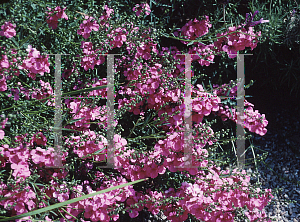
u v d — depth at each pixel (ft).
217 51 9.36
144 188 8.68
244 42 8.66
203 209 6.92
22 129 6.69
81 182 8.03
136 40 8.27
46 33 8.26
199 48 9.01
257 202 7.24
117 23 7.81
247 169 11.56
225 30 9.38
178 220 7.37
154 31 8.24
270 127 12.89
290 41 10.85
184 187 7.14
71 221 6.29
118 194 6.87
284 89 13.55
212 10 10.33
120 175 8.07
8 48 6.23
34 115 7.27
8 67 6.14
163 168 7.33
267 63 12.30
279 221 10.42
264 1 11.93
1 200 5.60
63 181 6.80
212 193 7.14
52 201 6.18
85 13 8.38
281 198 10.98
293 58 12.10
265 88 13.50
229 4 10.46
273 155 12.06
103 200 6.27
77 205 6.41
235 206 7.13
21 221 5.75
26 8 7.95
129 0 9.83
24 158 6.09
